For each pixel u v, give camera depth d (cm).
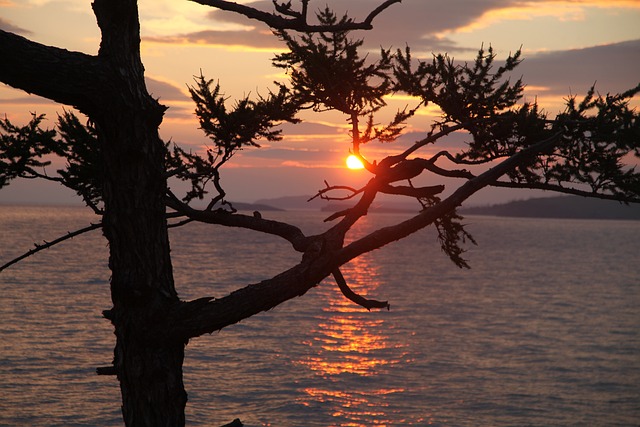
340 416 3209
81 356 4203
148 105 527
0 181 618
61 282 8419
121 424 2892
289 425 3033
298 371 4094
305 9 525
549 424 3145
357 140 688
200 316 527
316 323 6041
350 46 679
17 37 470
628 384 3947
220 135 584
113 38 516
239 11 527
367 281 10244
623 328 6066
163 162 548
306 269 518
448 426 3102
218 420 3061
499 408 3412
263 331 5475
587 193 636
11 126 614
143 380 537
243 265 12319
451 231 746
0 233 19125
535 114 652
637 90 622
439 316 6694
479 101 677
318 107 709
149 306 534
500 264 14275
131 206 534
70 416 2977
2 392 3306
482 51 682
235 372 4006
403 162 581
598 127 620
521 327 6069
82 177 630
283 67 705
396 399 3547
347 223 566
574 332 5825
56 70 482
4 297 6731
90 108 512
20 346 4412
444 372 4225
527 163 662
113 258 543
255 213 600
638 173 626
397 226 516
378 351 4844
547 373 4228
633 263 15225
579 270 12988
